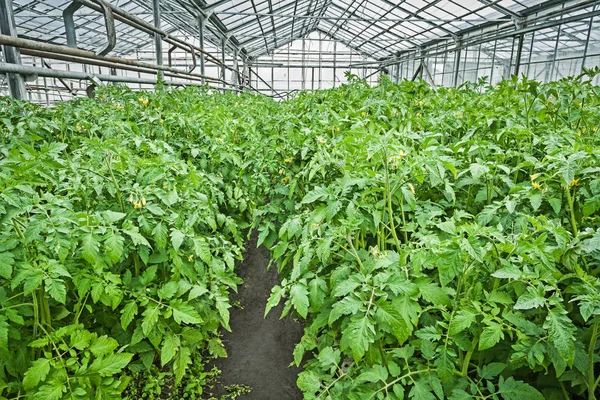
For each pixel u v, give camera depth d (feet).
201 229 12.98
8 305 7.95
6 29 16.08
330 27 104.32
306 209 12.84
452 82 76.18
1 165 7.21
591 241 7.09
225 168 17.48
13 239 7.22
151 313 9.32
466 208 11.72
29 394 7.16
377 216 8.82
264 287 16.74
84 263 8.67
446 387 7.73
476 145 11.12
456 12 60.64
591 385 7.41
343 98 23.24
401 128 14.43
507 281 8.09
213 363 12.40
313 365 10.24
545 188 9.24
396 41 91.61
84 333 7.72
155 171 10.19
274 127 19.26
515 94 16.25
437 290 7.27
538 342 6.80
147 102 19.93
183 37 84.89
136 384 10.86
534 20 50.96
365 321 6.89
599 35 39.58
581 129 14.24
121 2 53.26
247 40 88.63
